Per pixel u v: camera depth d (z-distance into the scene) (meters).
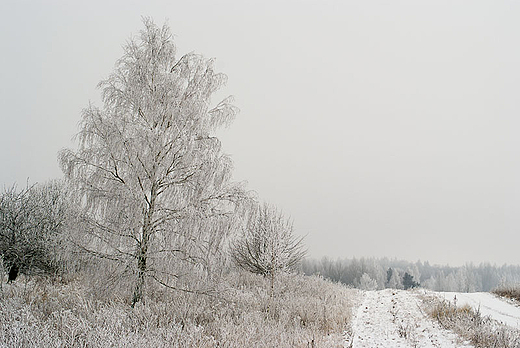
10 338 6.31
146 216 10.27
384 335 11.31
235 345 7.54
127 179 10.03
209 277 10.50
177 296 10.92
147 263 10.16
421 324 12.49
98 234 9.80
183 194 10.41
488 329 9.97
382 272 93.88
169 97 10.60
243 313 10.99
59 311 8.84
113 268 9.78
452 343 9.80
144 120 10.75
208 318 10.22
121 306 9.82
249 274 19.73
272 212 19.30
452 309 13.19
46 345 6.06
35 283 12.41
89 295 9.91
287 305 13.72
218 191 10.75
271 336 9.06
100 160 10.07
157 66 10.88
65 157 9.94
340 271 82.38
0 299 9.34
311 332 10.39
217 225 10.32
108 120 10.18
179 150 10.47
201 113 10.85
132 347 6.50
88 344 6.56
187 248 10.01
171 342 7.18
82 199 9.91
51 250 13.70
